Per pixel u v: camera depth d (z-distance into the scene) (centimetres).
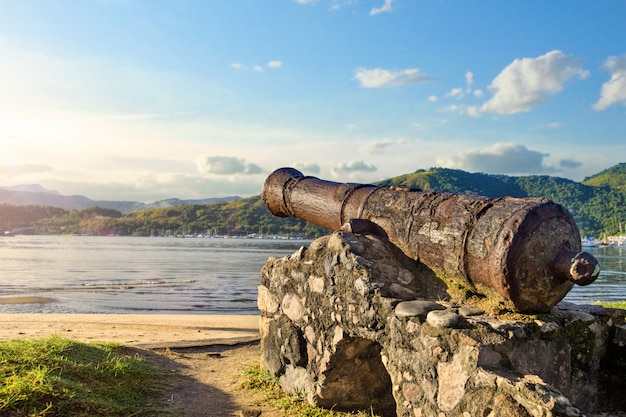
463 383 337
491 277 370
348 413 478
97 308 1773
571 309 416
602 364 415
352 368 479
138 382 539
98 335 924
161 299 2081
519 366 347
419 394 375
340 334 459
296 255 530
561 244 361
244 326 1166
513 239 356
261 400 517
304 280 513
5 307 1747
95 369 528
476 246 383
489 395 316
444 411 349
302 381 514
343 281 457
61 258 5425
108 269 3956
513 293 361
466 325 357
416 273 455
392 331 402
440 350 357
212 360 694
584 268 338
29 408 398
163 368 623
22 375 455
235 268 4238
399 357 395
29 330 969
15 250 7275
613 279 3656
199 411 482
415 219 455
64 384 453
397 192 502
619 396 407
